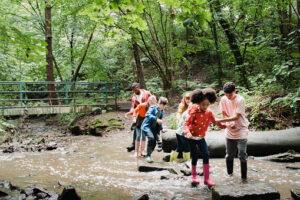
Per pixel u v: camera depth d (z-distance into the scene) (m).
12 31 2.19
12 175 4.08
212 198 2.96
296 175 3.80
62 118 11.16
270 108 6.57
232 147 3.70
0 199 2.95
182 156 5.13
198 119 3.44
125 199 2.99
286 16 10.33
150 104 5.04
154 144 4.84
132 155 5.61
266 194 2.81
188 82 13.23
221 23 10.37
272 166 4.34
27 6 13.95
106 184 3.56
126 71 18.00
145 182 3.64
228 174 3.82
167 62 12.79
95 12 3.21
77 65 14.51
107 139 7.91
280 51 8.61
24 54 2.55
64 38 15.56
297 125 5.91
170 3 3.19
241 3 9.43
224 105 3.69
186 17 3.17
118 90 17.11
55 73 16.73
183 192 3.20
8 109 9.68
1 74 10.97
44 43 2.25
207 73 15.24
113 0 2.97
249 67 10.34
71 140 7.89
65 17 12.33
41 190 3.14
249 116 6.58
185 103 4.81
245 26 10.15
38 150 6.25
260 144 4.98
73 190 2.93
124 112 10.90
